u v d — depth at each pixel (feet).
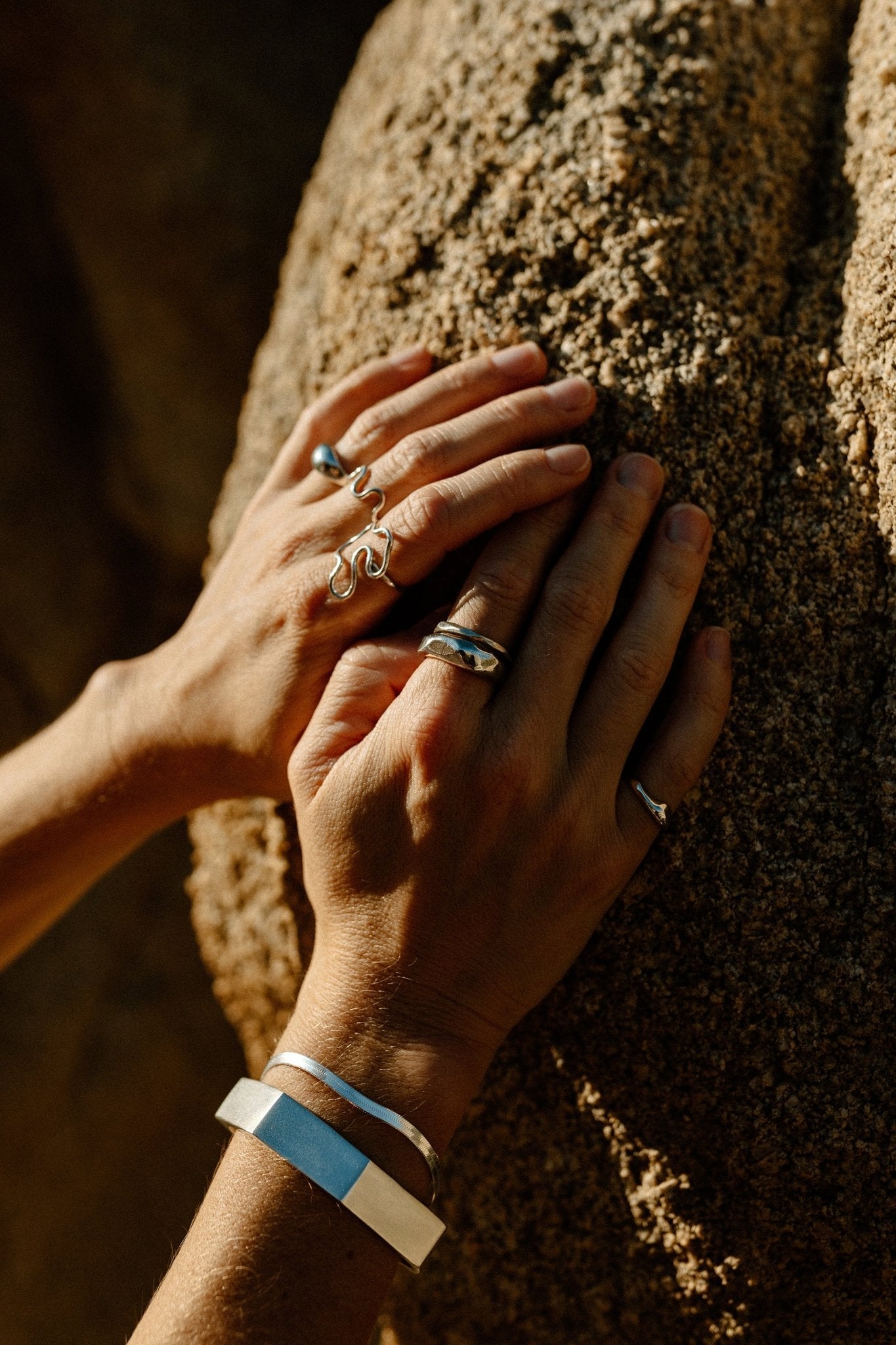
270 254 3.13
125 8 3.04
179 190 3.09
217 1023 3.22
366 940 1.77
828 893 1.81
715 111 1.97
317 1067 1.73
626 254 1.93
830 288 1.92
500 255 1.97
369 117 2.24
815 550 1.85
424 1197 1.72
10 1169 3.08
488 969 1.76
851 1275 1.80
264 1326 1.66
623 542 1.82
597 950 1.88
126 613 3.46
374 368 1.98
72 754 2.05
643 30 1.99
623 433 1.89
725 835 1.83
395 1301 2.09
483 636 1.77
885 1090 1.78
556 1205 1.94
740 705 1.85
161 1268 3.15
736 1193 1.83
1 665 3.28
